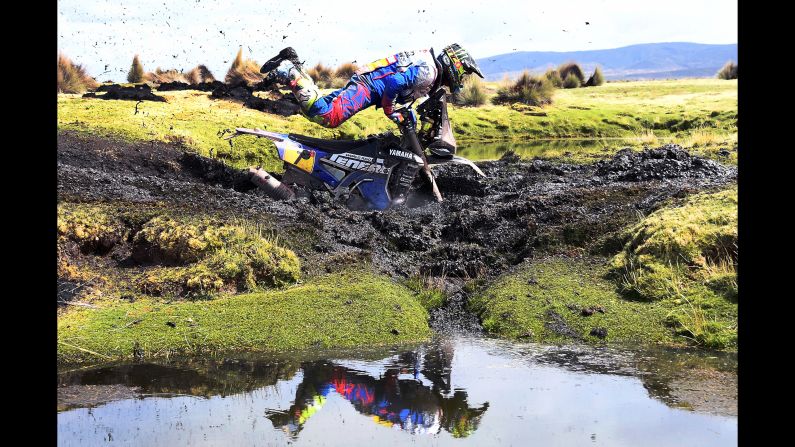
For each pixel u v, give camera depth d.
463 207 10.65
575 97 30.97
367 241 8.81
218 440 4.45
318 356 6.11
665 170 10.90
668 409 4.91
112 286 7.21
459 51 10.79
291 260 7.72
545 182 11.89
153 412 4.91
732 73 41.44
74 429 4.60
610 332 6.59
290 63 10.34
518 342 6.53
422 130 11.30
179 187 9.57
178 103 18.75
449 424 4.72
